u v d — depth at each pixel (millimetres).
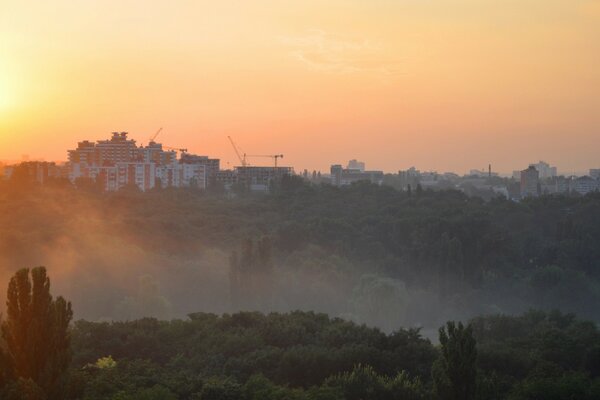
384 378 79938
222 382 72438
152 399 64375
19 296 57000
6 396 52656
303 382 83875
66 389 56625
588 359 96750
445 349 61469
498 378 80875
